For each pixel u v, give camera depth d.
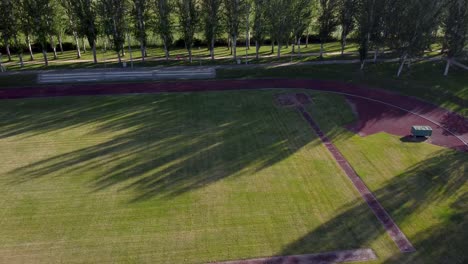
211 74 59.53
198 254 25.94
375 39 59.59
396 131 42.62
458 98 50.03
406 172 34.94
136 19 60.34
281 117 45.97
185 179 33.91
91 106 48.91
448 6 53.09
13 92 52.91
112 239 27.08
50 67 61.25
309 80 57.66
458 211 29.81
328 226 28.47
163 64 63.00
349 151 38.53
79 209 30.06
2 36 59.50
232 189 32.59
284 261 25.42
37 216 29.27
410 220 29.00
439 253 25.97
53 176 34.12
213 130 42.66
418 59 63.72
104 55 69.25
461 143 39.81
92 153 37.84
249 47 75.44
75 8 58.22
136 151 38.31
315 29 70.62
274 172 35.00
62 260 25.30
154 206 30.45
